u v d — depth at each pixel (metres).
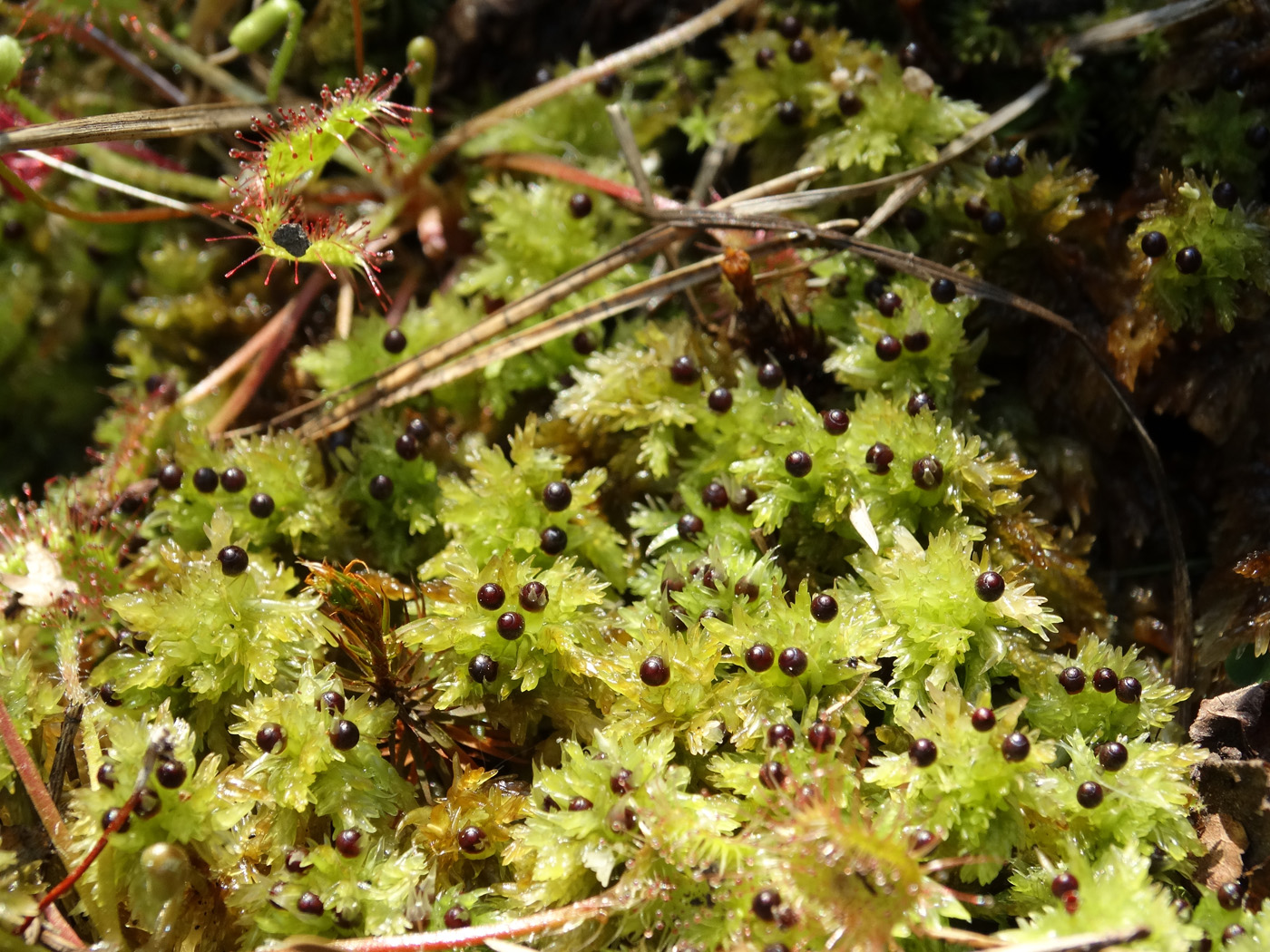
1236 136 0.19
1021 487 0.19
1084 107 0.20
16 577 0.18
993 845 0.17
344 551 0.19
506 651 0.18
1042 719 0.18
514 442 0.18
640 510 0.19
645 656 0.17
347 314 0.20
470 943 0.17
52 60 0.21
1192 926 0.16
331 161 0.21
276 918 0.17
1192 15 0.19
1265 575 0.18
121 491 0.19
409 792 0.18
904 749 0.17
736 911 0.17
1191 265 0.18
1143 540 0.19
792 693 0.17
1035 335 0.19
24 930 0.17
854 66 0.20
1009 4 0.20
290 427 0.20
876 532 0.18
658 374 0.19
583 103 0.21
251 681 0.18
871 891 0.16
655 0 0.21
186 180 0.21
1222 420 0.19
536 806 0.17
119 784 0.17
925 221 0.19
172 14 0.21
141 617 0.18
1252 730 0.18
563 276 0.19
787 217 0.20
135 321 0.21
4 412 0.21
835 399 0.19
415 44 0.20
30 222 0.21
